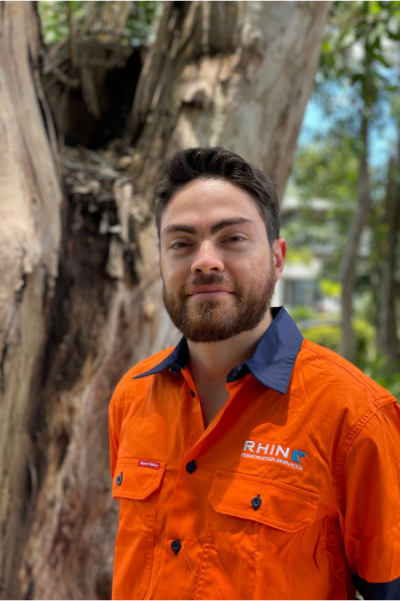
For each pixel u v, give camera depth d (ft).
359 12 12.17
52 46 9.04
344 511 3.76
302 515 3.51
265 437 3.74
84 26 8.94
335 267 43.29
